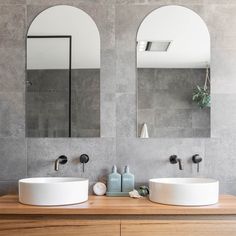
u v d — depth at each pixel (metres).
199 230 1.78
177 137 2.33
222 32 2.35
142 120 2.34
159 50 2.36
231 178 2.32
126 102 2.35
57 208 1.78
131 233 1.78
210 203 1.86
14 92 2.34
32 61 2.35
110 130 2.33
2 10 2.35
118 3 2.35
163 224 1.78
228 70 2.35
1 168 2.31
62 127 2.34
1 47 2.35
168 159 2.32
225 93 2.35
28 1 2.35
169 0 2.36
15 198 2.08
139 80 2.35
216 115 2.34
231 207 1.79
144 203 1.92
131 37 2.35
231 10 2.34
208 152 2.33
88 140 2.32
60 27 2.37
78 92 2.35
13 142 2.32
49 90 2.35
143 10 2.35
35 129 2.33
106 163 2.31
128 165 2.31
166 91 2.36
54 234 1.79
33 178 2.17
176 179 2.20
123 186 2.21
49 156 2.31
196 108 2.35
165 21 2.36
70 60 2.36
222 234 1.77
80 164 2.31
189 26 2.36
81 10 2.36
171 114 2.35
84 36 2.36
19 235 1.80
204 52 2.36
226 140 2.34
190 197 1.82
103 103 2.34
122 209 1.77
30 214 1.79
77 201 1.90
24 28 2.35
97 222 1.79
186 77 2.37
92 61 2.35
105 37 2.35
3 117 2.33
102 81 2.35
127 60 2.35
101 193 2.21
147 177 2.31
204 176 2.32
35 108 2.34
